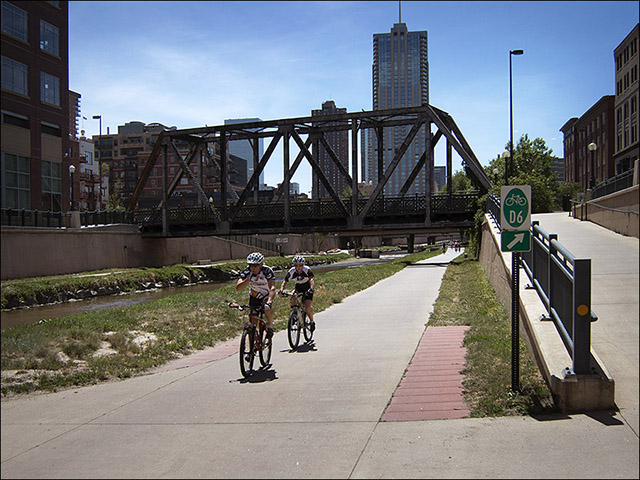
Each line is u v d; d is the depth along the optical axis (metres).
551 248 7.11
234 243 70.00
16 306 25.70
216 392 6.84
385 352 9.08
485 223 25.14
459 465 4.14
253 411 5.87
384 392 6.44
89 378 7.98
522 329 8.05
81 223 43.75
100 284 33.31
